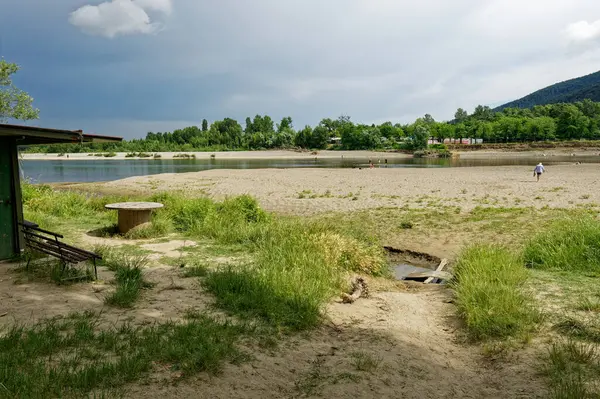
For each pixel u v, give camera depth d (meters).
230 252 9.31
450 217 15.49
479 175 37.66
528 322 5.41
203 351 4.26
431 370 4.45
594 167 48.66
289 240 9.21
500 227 13.34
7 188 8.02
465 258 8.58
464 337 5.34
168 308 5.66
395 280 8.66
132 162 84.25
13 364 3.82
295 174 41.84
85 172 53.97
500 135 143.38
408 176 37.59
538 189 24.95
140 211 10.87
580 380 3.92
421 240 12.28
